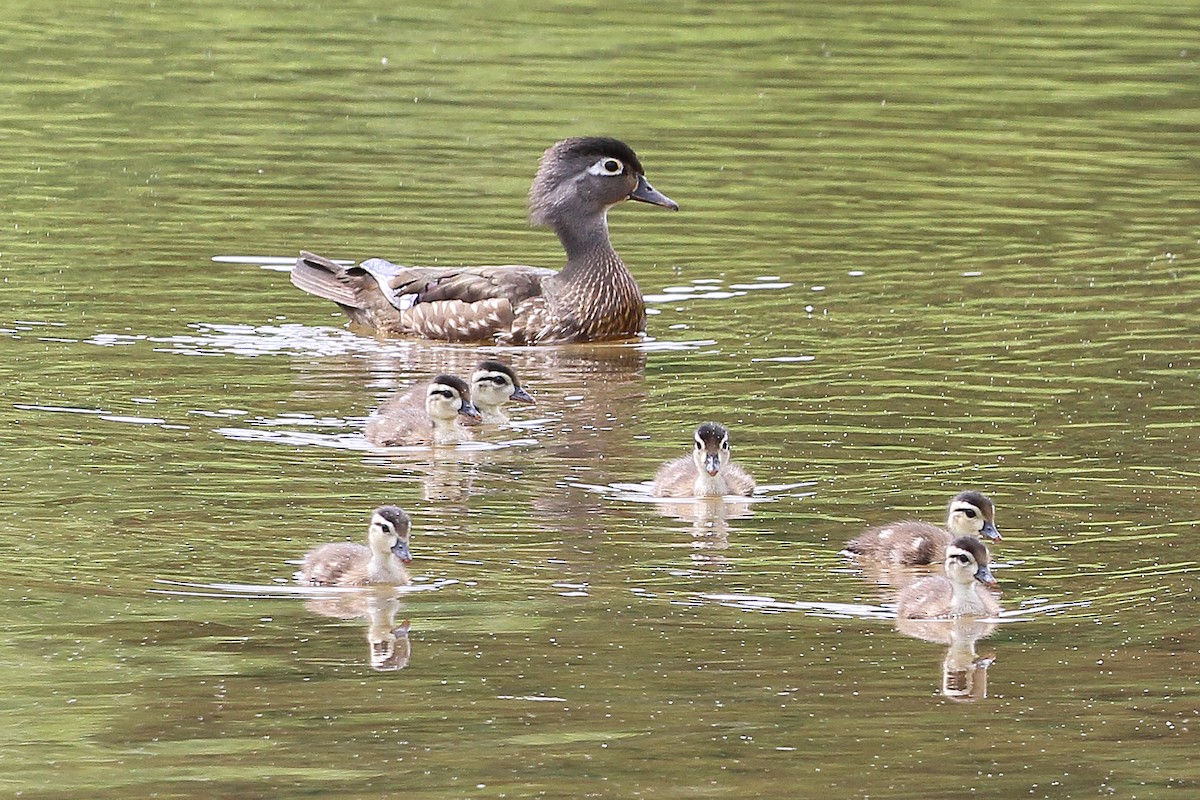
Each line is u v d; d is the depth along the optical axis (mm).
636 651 12438
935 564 14047
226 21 37906
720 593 13484
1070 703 11711
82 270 22859
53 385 18516
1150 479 15961
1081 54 36031
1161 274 23172
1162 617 13055
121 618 12883
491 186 27188
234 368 19516
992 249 24328
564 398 18781
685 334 21047
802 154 29016
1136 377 19031
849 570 14016
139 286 22359
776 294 22469
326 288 21969
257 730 11273
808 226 25391
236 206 25922
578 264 21656
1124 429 17359
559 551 14336
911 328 20969
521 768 10828
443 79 33406
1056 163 28703
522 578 13742
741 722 11414
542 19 38625
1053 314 21438
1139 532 14711
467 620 12945
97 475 15875
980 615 12945
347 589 13453
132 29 37000
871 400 18375
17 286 22062
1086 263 23688
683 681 11977
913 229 25234
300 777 10703
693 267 23625
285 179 27328
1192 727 11406
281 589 13500
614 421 17906
